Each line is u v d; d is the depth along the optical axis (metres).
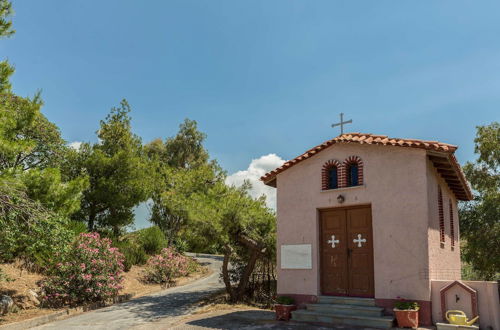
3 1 11.66
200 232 14.24
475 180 21.78
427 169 10.30
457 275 13.73
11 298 12.59
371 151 11.03
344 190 11.25
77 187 13.10
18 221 10.92
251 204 13.81
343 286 11.01
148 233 25.45
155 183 25.78
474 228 20.56
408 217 10.09
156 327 10.69
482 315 9.02
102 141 25.83
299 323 10.36
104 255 15.05
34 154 20.58
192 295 16.48
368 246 10.80
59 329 10.81
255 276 16.47
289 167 12.41
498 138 21.50
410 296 9.70
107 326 11.05
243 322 10.78
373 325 9.53
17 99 14.95
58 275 14.40
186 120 38.06
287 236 12.04
